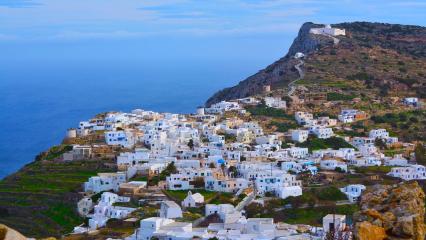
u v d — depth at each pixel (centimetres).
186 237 18912
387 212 8788
